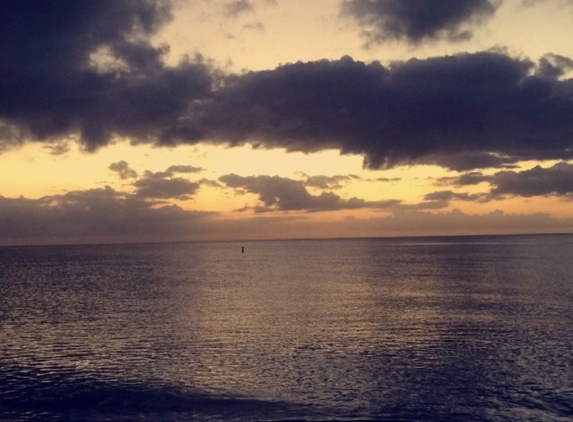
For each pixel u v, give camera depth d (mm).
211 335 40781
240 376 30078
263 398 26422
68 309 55625
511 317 46562
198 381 29203
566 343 36531
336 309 52688
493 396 26484
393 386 28125
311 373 30531
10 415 24594
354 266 115438
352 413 24438
